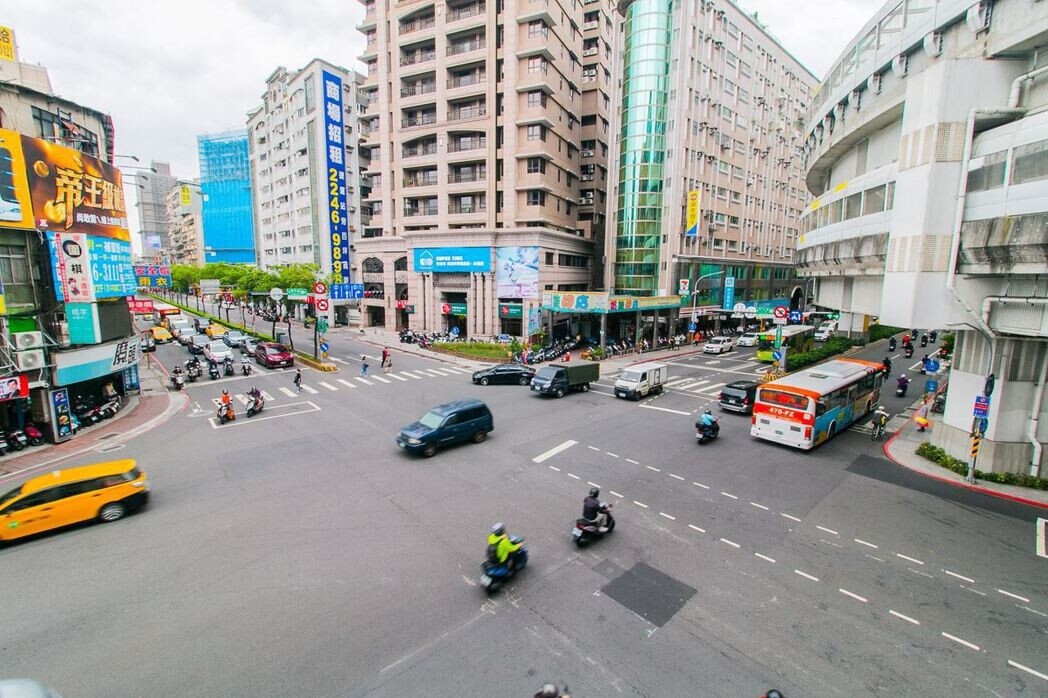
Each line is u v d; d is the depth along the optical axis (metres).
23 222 17.41
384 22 49.97
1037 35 11.42
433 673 7.70
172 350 42.66
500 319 46.22
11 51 19.97
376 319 58.25
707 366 36.81
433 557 10.98
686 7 44.72
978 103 12.70
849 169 22.00
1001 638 8.64
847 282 21.81
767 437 18.89
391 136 51.56
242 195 103.50
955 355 17.05
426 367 35.34
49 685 7.48
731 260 55.81
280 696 7.29
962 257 13.08
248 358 36.38
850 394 20.30
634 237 47.69
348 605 9.34
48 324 19.08
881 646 8.39
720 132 51.31
